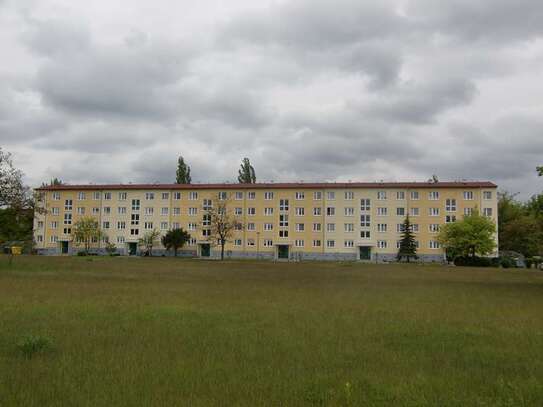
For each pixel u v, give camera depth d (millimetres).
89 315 15484
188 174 123062
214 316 15727
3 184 43344
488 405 7312
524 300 22844
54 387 7918
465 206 96625
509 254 105438
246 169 124750
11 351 10305
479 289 29547
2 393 7594
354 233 100312
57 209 110688
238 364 9539
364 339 12188
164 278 34906
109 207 109188
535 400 7543
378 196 100125
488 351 10938
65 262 59781
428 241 97438
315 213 102062
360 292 25766
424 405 7238
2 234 44188
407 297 23406
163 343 11367
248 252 103625
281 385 8172
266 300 20938
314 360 9922
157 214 107438
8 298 20109
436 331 13461
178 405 7180
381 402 7355
